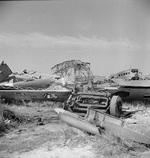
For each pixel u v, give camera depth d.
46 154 4.80
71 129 6.16
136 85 9.46
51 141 5.47
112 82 10.66
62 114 6.76
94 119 6.14
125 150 4.95
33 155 4.75
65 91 8.98
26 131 6.20
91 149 5.04
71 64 11.57
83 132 5.95
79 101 7.79
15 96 9.05
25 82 10.26
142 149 5.01
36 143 5.34
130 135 5.30
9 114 7.01
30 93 9.04
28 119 7.13
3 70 10.70
